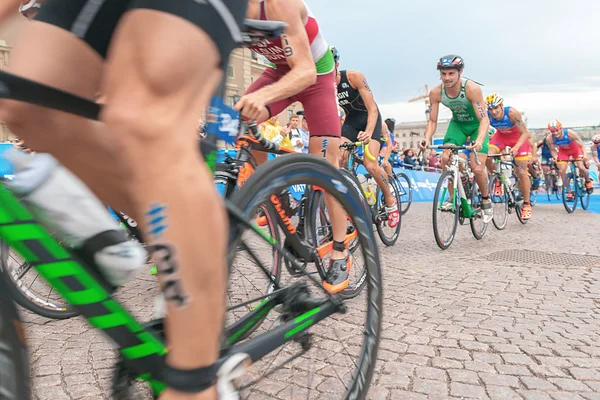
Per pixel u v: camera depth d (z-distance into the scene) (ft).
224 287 3.14
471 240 18.39
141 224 2.93
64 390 5.87
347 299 7.25
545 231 21.08
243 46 4.38
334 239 7.29
